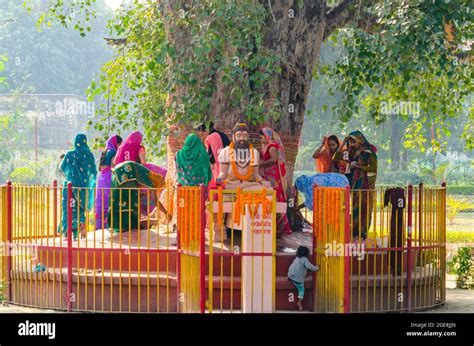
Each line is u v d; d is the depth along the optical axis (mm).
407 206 12062
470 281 16141
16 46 53469
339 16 14289
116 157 13953
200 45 12023
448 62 12531
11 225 12227
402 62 12477
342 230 10477
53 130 49750
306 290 11336
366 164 12750
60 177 41844
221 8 12062
